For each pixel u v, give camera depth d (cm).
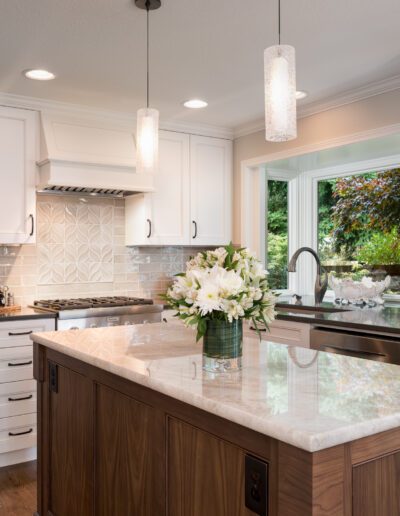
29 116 371
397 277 398
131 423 182
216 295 155
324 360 185
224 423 139
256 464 127
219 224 458
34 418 343
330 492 112
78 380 218
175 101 378
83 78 329
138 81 336
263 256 456
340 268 445
